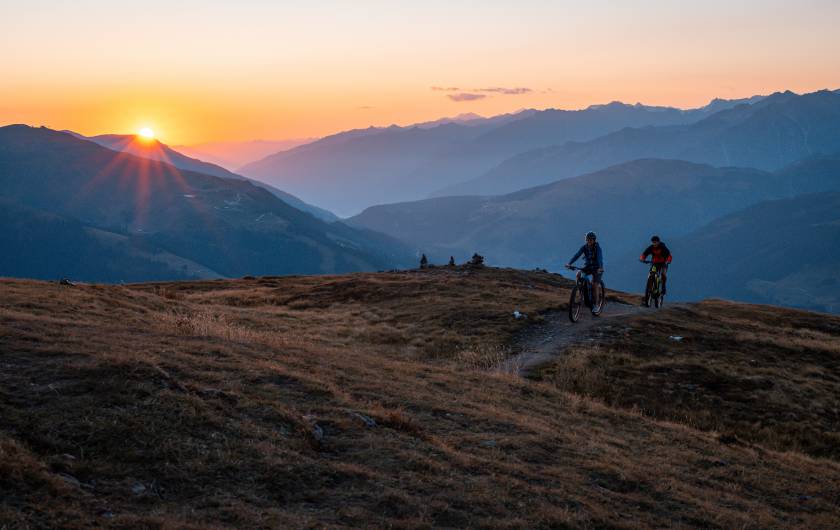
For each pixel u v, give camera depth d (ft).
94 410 28.37
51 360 33.45
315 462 28.71
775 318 143.13
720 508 35.68
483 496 28.66
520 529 26.45
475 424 41.16
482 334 91.25
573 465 37.14
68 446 25.50
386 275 174.19
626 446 46.09
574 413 53.42
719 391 75.72
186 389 32.99
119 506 22.41
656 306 113.50
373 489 27.32
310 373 44.19
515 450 37.27
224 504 23.89
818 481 48.60
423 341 89.25
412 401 43.09
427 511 26.27
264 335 66.80
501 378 61.31
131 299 90.27
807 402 76.07
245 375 38.58
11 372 31.14
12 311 52.06
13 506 20.63
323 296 139.54
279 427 31.73
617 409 61.87
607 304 114.52
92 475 24.04
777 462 51.75
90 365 32.76
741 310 150.92
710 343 94.02
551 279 185.57
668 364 80.69
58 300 68.33
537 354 81.30
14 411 26.94
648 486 36.47
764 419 70.08
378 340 91.30
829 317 152.66
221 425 29.91
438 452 33.27
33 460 23.34
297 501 25.44
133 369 33.22
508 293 126.41
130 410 29.04
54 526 20.07
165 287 166.40
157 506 23.00
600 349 83.10
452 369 64.80
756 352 93.97
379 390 44.39
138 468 25.20
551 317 99.35
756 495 41.47
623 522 29.91
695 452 48.83
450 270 183.52
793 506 40.75
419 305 116.57
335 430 33.37
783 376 83.51
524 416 46.85
